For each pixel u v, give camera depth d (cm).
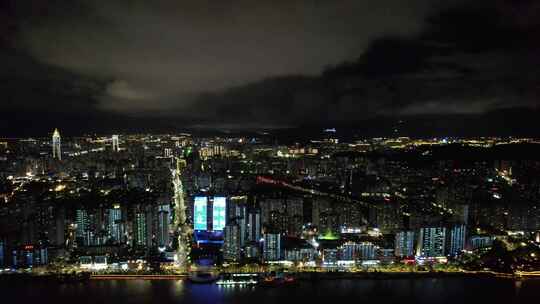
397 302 19225
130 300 19138
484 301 19288
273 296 19700
